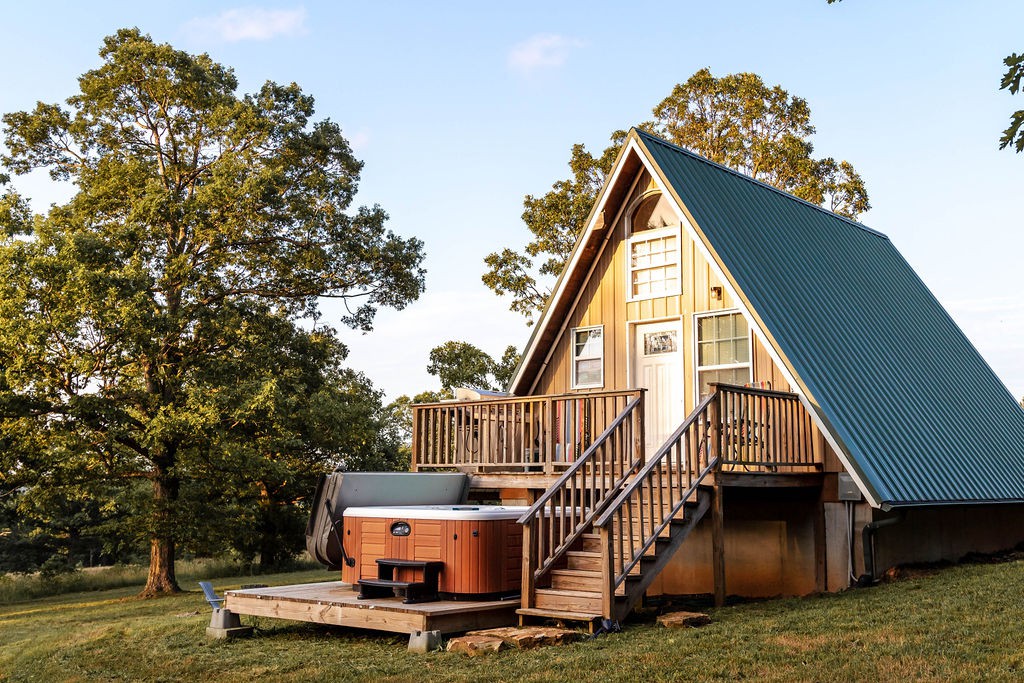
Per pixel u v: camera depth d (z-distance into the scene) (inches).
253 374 1061.1
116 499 1052.5
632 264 661.3
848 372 588.7
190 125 1098.7
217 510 990.4
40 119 1059.3
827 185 1317.7
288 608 423.5
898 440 568.1
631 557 398.3
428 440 639.8
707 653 323.6
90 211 996.6
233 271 1093.8
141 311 881.5
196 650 410.0
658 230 646.5
